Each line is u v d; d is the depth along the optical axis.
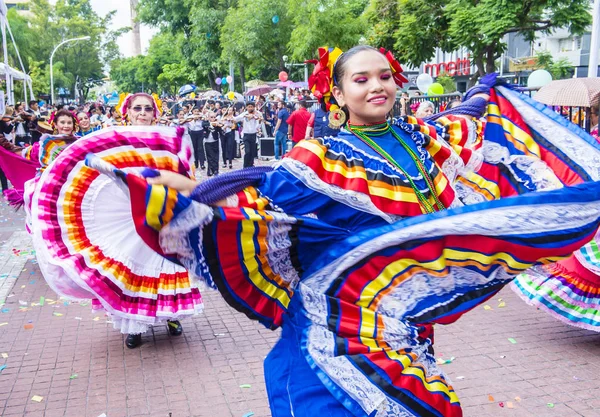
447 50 20.88
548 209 2.44
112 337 5.45
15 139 16.70
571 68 25.14
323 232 2.53
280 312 2.60
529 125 3.07
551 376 4.46
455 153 2.82
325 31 22.83
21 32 52.50
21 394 4.39
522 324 5.55
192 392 4.35
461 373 4.55
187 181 2.37
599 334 5.25
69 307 6.33
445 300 2.54
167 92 64.69
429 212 2.59
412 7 20.25
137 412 4.09
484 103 3.08
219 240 2.39
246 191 2.47
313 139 2.57
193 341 5.32
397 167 2.58
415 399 2.38
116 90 79.62
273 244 2.49
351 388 2.36
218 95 32.50
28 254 8.59
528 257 2.47
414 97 15.62
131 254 4.69
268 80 41.09
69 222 4.48
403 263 2.48
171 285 4.84
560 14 16.69
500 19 16.66
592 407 4.01
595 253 4.70
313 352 2.44
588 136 2.97
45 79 60.28
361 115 2.62
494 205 2.41
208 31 34.75
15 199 7.92
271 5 26.81
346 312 2.46
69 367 4.83
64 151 4.39
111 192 4.53
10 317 6.07
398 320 2.49
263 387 4.40
